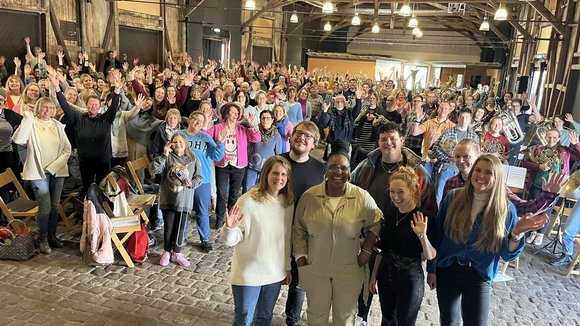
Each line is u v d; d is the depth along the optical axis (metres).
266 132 5.15
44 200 4.29
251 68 14.42
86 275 4.03
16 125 5.14
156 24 15.43
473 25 24.77
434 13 21.33
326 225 2.56
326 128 7.57
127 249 4.33
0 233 4.18
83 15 12.34
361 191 2.60
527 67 16.52
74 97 5.71
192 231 5.23
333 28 26.09
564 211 5.27
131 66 14.60
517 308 3.89
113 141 5.47
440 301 2.59
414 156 2.98
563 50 11.88
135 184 4.96
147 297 3.72
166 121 4.60
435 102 9.56
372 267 2.85
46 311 3.42
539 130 6.42
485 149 4.98
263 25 22.50
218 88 7.75
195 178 4.30
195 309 3.59
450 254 2.48
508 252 2.41
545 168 5.30
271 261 2.61
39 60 9.51
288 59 25.19
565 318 3.77
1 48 10.59
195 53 17.36
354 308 2.68
